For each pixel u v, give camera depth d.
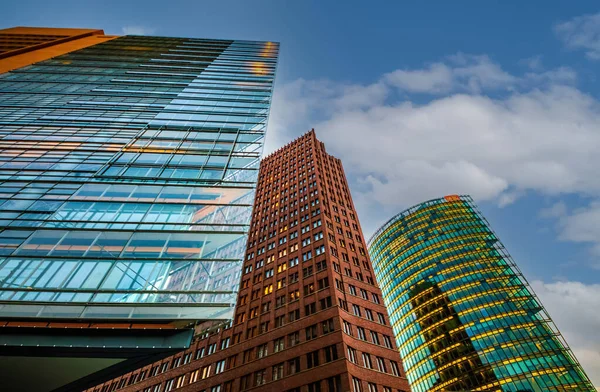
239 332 52.06
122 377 58.19
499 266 116.38
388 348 44.06
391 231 155.00
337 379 36.94
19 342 14.28
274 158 102.62
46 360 16.27
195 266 18.19
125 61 55.44
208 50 67.38
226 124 34.62
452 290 113.31
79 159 26.81
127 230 19.78
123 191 23.30
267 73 53.94
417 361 108.50
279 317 49.94
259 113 37.78
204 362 50.94
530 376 84.62
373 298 52.72
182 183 24.83
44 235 18.55
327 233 61.00
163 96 41.22
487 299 106.19
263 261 64.12
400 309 126.94
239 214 22.25
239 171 26.86
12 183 22.97
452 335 102.75
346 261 58.22
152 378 54.34
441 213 145.50
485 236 129.25
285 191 83.06
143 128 32.75
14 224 19.02
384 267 147.12
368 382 37.72
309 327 45.19
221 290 17.03
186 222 21.08
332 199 75.56
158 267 17.75
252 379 42.78
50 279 15.95
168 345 15.11
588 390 79.25
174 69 53.06
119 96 40.28
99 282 16.27
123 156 27.75
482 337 97.00
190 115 36.25
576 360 86.12
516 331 95.25
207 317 15.62
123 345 14.93
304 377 38.94
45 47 59.19
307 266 56.16
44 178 23.97
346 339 41.50
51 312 14.49
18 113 33.22
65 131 31.03
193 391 47.25
